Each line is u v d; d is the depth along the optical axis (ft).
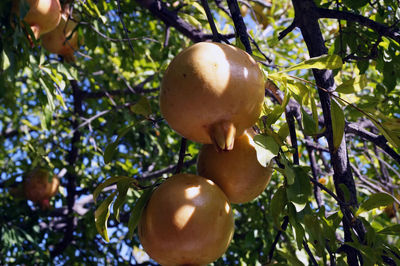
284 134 5.21
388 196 5.41
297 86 5.41
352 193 6.55
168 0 13.52
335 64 5.19
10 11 6.33
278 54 14.57
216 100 4.36
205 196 4.76
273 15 16.53
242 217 14.96
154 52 15.15
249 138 5.29
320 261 11.42
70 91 17.13
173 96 4.47
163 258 4.81
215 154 5.21
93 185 16.31
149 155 17.20
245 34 5.92
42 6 7.34
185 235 4.61
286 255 5.69
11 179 14.58
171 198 4.72
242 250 13.61
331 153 6.64
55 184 14.94
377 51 8.02
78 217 16.51
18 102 18.74
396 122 5.49
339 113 5.41
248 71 4.53
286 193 5.31
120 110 17.03
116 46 15.89
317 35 7.27
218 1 11.17
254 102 4.55
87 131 16.03
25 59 6.93
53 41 10.89
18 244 14.28
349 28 8.45
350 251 5.90
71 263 16.80
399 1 8.10
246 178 5.14
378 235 5.86
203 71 4.38
